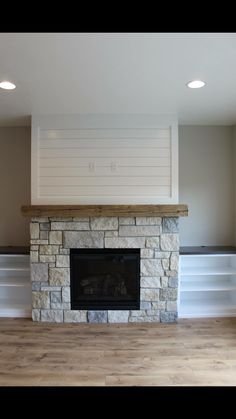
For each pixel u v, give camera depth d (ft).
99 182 9.96
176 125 9.95
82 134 9.95
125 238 9.84
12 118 10.53
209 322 10.00
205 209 12.05
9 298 11.50
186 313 10.39
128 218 9.83
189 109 9.60
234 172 11.93
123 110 9.58
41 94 8.12
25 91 7.88
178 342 8.52
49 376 6.79
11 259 11.44
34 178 10.00
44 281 9.98
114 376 6.79
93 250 9.93
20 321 10.06
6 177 12.01
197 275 11.07
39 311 10.05
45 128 9.96
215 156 12.05
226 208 12.08
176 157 9.94
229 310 10.57
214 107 9.42
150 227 9.82
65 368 7.14
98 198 9.96
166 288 9.94
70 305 10.01
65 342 8.52
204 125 11.94
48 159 9.98
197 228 12.06
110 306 10.02
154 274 9.91
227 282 11.45
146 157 9.95
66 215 9.61
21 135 11.98
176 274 9.91
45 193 10.01
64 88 7.68
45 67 6.41
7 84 7.37
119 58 6.01
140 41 5.33
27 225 12.09
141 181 9.96
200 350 8.06
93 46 5.49
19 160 12.03
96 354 7.82
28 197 12.04
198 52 5.79
